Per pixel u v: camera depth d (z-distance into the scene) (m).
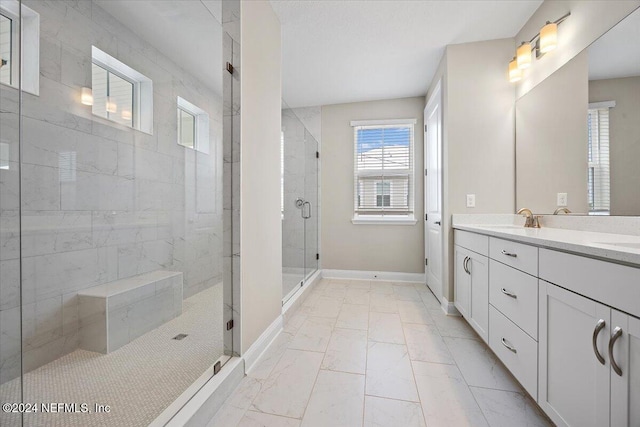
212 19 1.60
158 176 1.63
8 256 1.17
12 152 1.20
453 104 2.49
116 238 1.56
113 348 1.49
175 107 1.66
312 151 3.70
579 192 1.70
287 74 3.04
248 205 1.65
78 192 1.46
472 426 1.19
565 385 1.03
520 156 2.34
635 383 0.75
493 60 2.44
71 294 1.40
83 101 1.53
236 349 1.55
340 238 3.88
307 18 2.14
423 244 3.66
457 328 2.21
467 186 2.48
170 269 1.58
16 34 1.25
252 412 1.28
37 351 1.29
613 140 1.47
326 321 2.36
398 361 1.72
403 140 3.73
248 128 1.66
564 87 1.82
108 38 1.65
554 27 1.81
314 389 1.44
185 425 1.07
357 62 2.80
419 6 2.03
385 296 3.06
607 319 0.83
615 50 1.45
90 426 1.06
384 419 1.23
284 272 2.76
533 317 1.23
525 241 1.29
